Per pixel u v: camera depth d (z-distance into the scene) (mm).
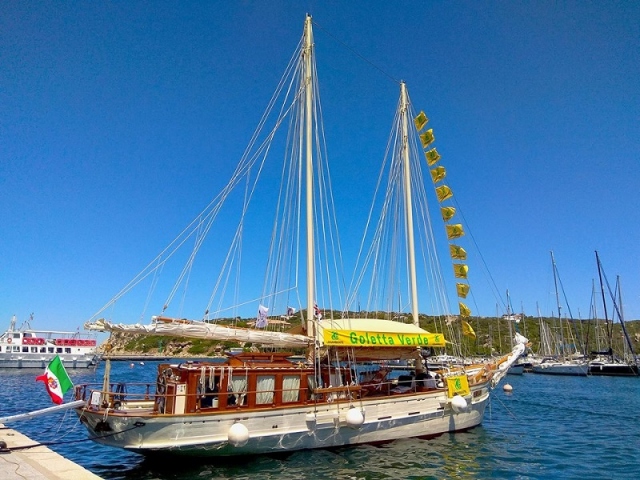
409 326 26062
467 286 31141
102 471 18547
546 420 34750
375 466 19578
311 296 23500
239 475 17891
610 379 79438
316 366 21828
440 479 18297
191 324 20031
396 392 24281
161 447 17484
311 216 24359
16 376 73062
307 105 25156
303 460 20016
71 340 92312
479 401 27938
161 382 19797
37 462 14555
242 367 19891
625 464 21422
